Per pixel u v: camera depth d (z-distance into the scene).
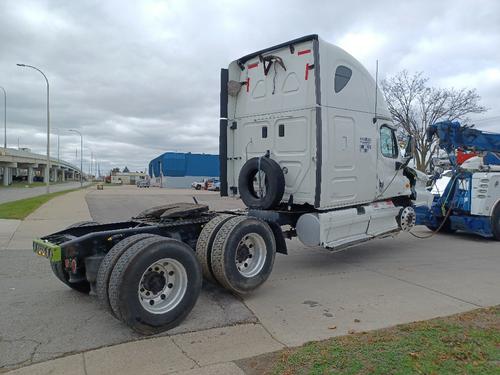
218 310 5.18
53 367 3.65
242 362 3.73
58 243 5.05
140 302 4.32
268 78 7.40
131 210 19.72
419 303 5.50
